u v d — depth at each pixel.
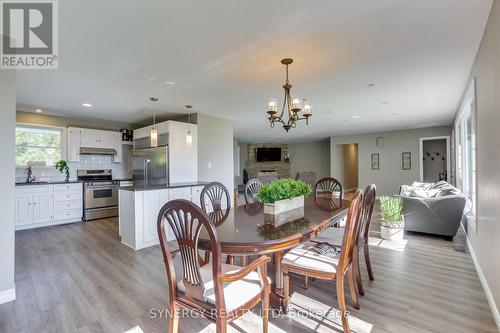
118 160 6.11
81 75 3.05
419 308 1.99
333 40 2.28
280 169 11.82
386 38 2.25
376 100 4.32
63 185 5.02
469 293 2.22
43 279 2.55
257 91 3.73
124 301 2.14
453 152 6.47
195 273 1.38
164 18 1.92
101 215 5.46
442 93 3.93
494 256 1.97
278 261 2.07
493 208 2.03
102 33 2.13
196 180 5.10
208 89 3.62
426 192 4.31
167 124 4.71
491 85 2.04
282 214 2.26
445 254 3.18
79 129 5.51
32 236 4.12
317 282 2.46
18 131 4.97
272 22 1.99
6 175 2.13
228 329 1.77
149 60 2.66
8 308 2.04
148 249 3.47
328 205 2.71
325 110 5.07
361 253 3.23
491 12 1.88
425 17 1.95
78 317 1.92
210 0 1.71
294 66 2.84
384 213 3.87
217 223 1.95
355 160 11.52
